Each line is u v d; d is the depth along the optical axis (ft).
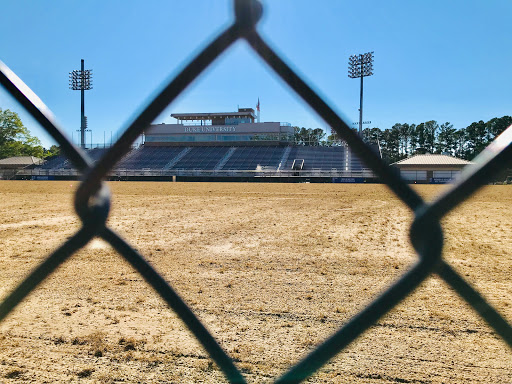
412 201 4.99
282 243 24.67
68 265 18.03
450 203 4.66
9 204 50.83
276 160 188.44
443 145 234.17
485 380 8.46
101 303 13.21
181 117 237.04
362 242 25.00
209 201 57.00
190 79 5.13
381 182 5.13
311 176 148.87
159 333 10.82
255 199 60.75
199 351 9.75
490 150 4.25
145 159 202.80
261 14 4.91
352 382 8.34
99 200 5.76
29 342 10.25
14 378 8.47
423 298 13.62
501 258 20.54
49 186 99.60
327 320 11.99
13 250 22.16
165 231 29.32
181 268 18.37
